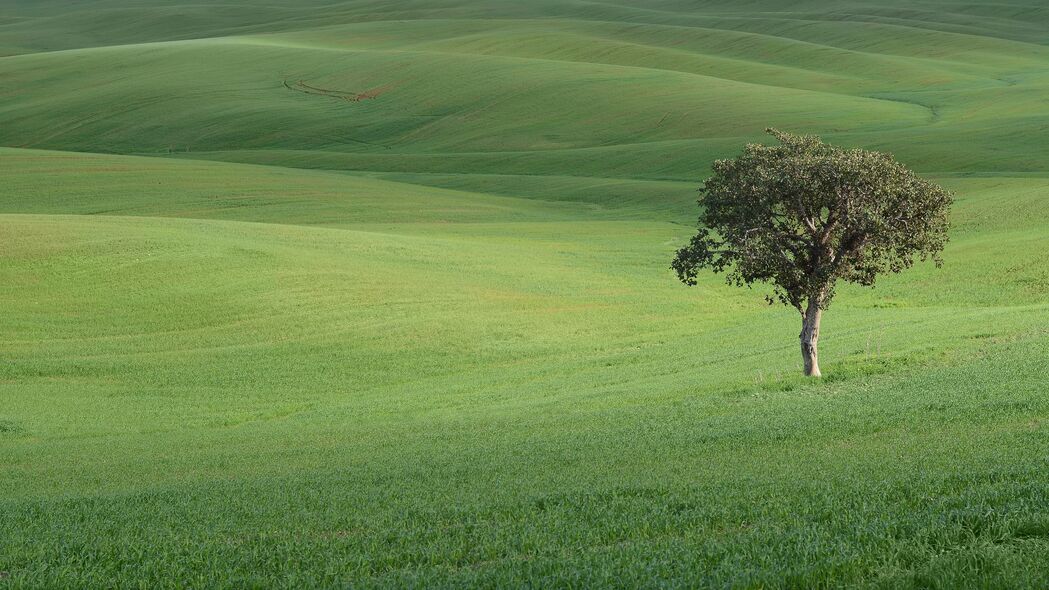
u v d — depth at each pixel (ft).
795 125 599.16
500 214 439.22
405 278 272.31
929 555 43.47
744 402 128.57
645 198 465.06
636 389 154.81
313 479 95.61
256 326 227.40
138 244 279.28
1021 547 43.29
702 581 42.29
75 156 556.92
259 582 50.11
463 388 179.63
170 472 115.14
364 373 198.49
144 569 54.60
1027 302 217.15
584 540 54.90
